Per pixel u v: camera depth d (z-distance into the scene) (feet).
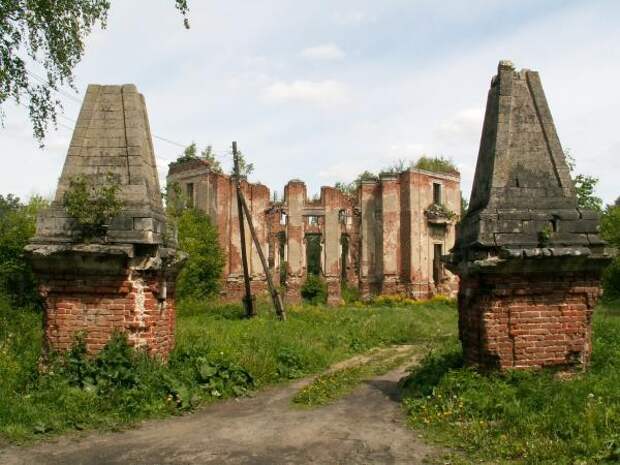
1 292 60.64
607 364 27.68
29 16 43.98
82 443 22.88
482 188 29.84
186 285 99.86
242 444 22.84
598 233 27.96
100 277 29.40
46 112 48.29
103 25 49.73
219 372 33.91
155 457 21.25
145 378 28.63
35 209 82.33
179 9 44.16
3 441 22.81
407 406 27.81
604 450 19.07
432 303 123.24
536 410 23.12
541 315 27.35
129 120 31.24
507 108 29.14
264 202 137.69
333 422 26.27
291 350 46.29
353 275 146.00
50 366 28.86
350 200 140.77
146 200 29.91
